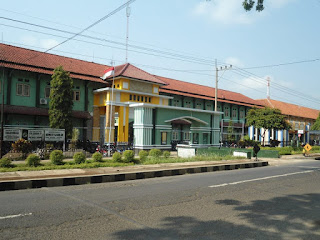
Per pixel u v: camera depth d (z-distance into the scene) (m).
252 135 43.31
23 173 10.27
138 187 9.02
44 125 25.81
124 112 28.44
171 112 22.77
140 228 5.04
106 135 27.17
